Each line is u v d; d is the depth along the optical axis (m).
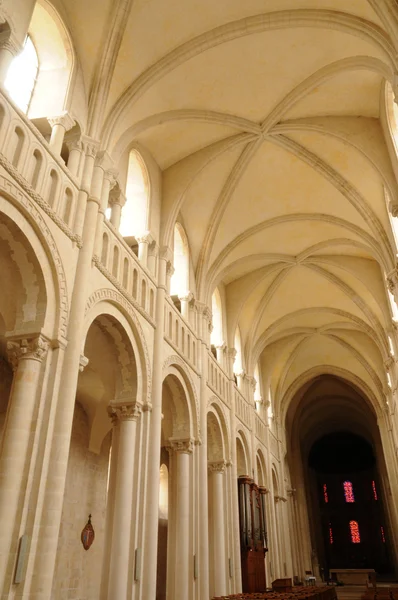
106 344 13.16
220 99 15.84
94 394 17.78
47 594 7.80
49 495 8.38
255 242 22.27
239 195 19.73
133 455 12.45
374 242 19.30
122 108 13.59
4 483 8.03
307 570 35.28
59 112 11.66
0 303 10.00
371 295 23.69
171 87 14.71
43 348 9.25
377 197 17.94
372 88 15.20
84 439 18.17
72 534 16.55
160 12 12.81
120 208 14.13
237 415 22.88
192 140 17.27
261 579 22.09
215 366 20.81
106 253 12.36
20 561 7.65
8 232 9.17
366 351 30.25
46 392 9.07
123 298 12.77
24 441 8.49
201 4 12.86
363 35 12.31
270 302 26.66
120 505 11.65
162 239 16.80
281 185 19.52
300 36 13.73
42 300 9.54
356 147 16.14
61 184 10.72
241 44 14.00
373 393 33.50
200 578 15.12
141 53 13.48
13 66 11.59
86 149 12.25
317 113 16.47
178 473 15.88
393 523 41.28
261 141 17.42
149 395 13.38
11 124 9.29
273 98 15.97
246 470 23.38
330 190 19.30
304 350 32.62
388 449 31.97
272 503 27.11
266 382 30.72
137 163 16.72
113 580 10.87
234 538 19.20
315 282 25.52
